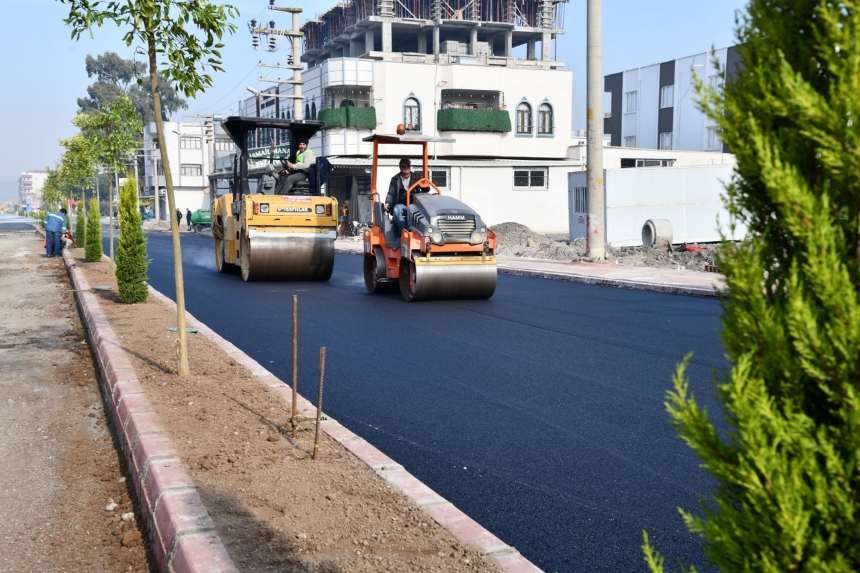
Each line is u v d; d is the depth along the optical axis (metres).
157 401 6.56
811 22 1.84
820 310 1.76
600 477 5.34
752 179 1.88
